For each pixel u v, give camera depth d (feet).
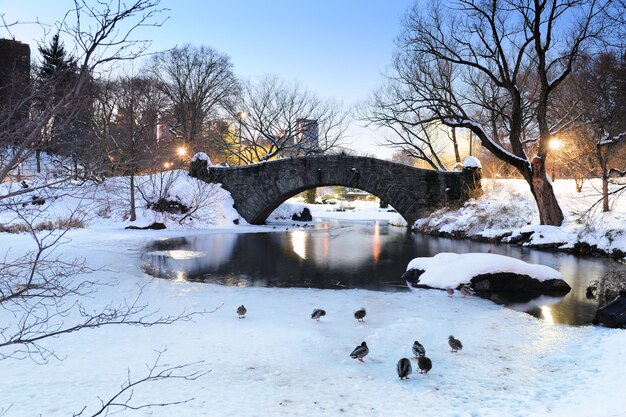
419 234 107.65
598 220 80.53
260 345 28.84
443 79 122.01
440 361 26.76
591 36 76.02
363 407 20.43
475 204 104.83
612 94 94.02
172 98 175.01
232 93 191.01
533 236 82.94
